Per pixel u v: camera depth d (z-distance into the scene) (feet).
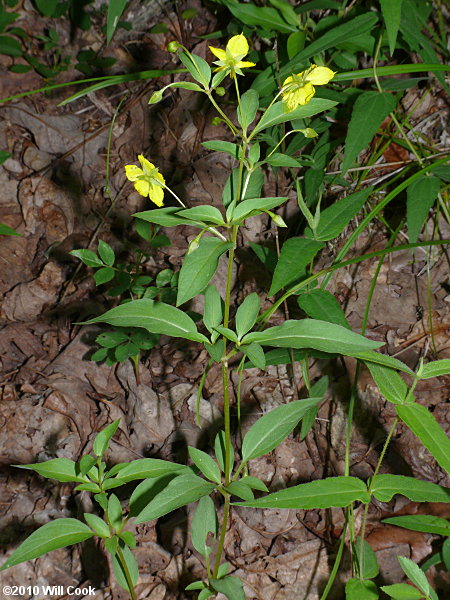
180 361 2.04
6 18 2.79
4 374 1.99
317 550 1.67
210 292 1.22
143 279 1.92
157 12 2.88
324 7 1.87
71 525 1.25
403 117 2.29
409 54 2.36
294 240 1.37
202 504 1.30
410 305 2.06
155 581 1.64
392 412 1.86
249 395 1.95
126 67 2.83
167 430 1.90
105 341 1.85
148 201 2.45
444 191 2.08
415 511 1.68
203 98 2.60
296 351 1.66
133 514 1.27
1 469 1.80
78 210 2.44
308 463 1.83
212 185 2.42
